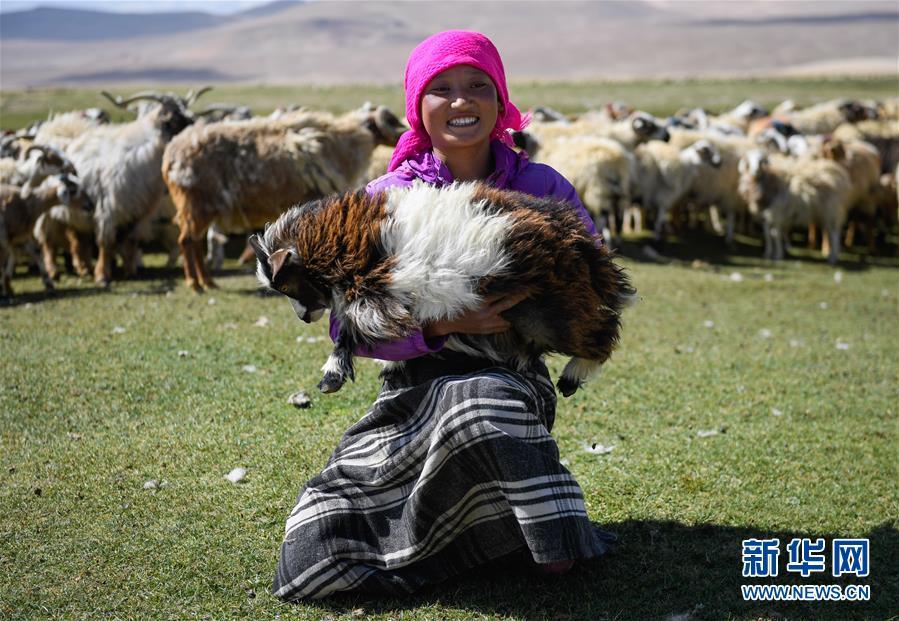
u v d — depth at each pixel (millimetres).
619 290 3521
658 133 14883
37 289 10727
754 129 19688
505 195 3475
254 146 9844
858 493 4777
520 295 3326
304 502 3730
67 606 3654
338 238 3396
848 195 14734
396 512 3645
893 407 6355
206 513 4457
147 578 3857
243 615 3602
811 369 7320
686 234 17062
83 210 10586
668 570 3918
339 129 10516
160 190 11094
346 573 3617
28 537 4203
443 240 3318
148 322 8375
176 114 10961
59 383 6438
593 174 13852
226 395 6254
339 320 3477
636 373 7012
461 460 3400
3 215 9898
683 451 5332
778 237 14961
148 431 5574
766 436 5625
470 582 3791
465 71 3611
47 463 5062
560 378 3672
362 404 6137
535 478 3328
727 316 9555
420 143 3801
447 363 3615
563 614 3578
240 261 12781
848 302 10758
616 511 4516
